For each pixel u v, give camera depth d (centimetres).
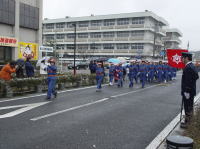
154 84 1978
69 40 6844
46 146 505
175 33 7738
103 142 541
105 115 793
